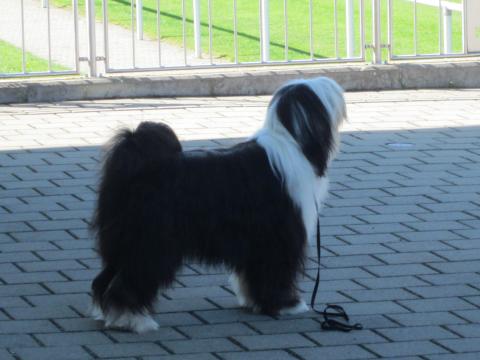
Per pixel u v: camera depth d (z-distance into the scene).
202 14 18.16
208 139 10.95
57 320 6.73
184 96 13.03
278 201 6.57
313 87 6.59
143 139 6.38
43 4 18.16
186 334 6.55
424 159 10.53
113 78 12.81
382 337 6.54
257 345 6.40
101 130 11.31
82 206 9.01
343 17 17.64
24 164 10.12
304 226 6.68
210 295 7.23
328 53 15.25
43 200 9.14
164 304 7.05
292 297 6.88
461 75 13.72
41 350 6.26
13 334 6.50
